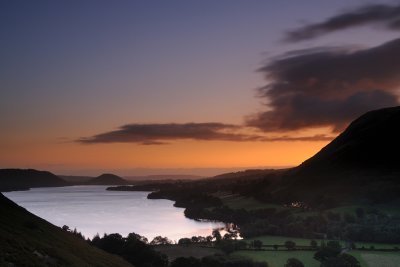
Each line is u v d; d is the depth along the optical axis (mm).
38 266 60656
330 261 183250
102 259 103500
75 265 73750
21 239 73500
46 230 104938
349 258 186125
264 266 190125
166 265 187875
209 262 186000
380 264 193750
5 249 61531
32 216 120062
